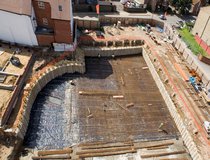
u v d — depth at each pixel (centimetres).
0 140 2812
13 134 2836
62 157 2920
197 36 4672
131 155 3081
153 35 4956
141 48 4694
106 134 3253
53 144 3041
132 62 4566
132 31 4950
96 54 4488
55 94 3662
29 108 3300
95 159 2972
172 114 3644
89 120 3384
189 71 4234
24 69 3503
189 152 3209
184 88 3912
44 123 3256
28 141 3033
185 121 3419
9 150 2748
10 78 3325
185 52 4506
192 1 5666
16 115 3048
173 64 4344
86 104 3594
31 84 3441
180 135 3419
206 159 3006
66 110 3466
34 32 3728
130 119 3506
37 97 3566
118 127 3369
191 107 3622
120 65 4444
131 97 3841
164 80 4028
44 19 3759
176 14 5656
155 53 4516
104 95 3781
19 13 3412
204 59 4231
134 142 3225
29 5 3459
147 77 4284
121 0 5591
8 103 3002
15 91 3180
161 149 3206
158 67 4256
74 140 3122
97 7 4759
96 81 4000
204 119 3475
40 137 3095
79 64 3997
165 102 3856
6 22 3600
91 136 3197
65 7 3522
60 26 3675
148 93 3978
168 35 5006
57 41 3900
